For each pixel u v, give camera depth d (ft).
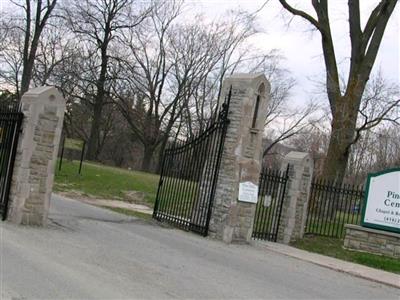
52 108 38.09
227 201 47.24
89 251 32.19
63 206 53.72
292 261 43.04
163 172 55.62
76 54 144.77
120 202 71.15
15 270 24.93
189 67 165.27
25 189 37.37
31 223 37.91
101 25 142.41
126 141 209.97
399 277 42.16
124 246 36.06
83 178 85.05
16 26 124.16
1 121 39.42
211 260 36.65
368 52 72.43
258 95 48.52
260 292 28.86
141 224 49.57
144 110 165.27
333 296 31.27
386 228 51.37
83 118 179.42
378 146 191.52
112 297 22.74
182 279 28.71
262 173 53.83
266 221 59.11
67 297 21.79
